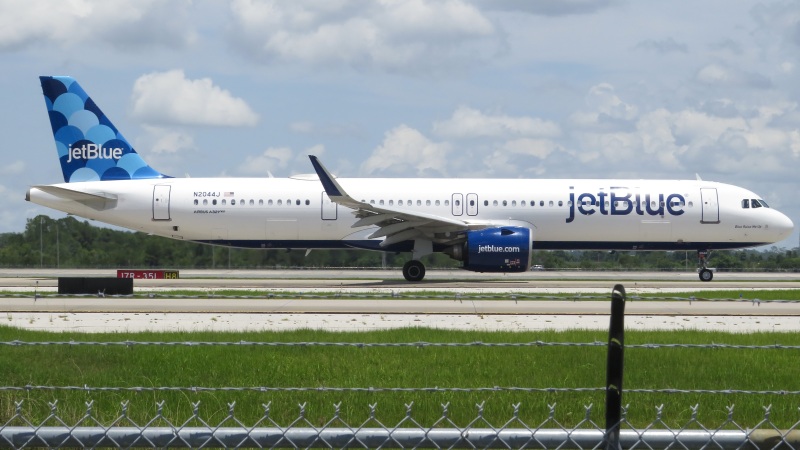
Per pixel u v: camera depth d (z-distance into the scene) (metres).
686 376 54.62
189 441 26.47
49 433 26.16
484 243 144.62
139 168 161.00
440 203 155.25
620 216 156.12
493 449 26.78
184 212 156.38
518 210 155.12
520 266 145.00
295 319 87.62
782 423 43.62
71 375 53.06
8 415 42.75
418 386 51.19
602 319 88.94
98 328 79.44
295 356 60.97
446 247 154.62
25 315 89.94
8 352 59.81
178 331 75.00
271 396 47.06
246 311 94.50
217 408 45.12
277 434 26.58
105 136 160.12
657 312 96.75
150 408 44.94
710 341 68.31
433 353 62.62
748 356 61.59
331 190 140.75
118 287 108.69
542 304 105.75
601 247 159.62
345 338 68.94
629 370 56.31
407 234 151.62
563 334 72.69
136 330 77.50
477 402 46.44
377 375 54.41
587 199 156.12
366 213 145.12
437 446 26.67
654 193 157.75
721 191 159.12
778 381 53.41
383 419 43.94
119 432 26.33
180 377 53.41
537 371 56.12
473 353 62.62
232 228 156.88
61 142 159.75
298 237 157.12
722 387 51.75
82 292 108.31
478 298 65.31
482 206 155.25
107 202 157.25
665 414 45.16
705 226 157.75
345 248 158.62
